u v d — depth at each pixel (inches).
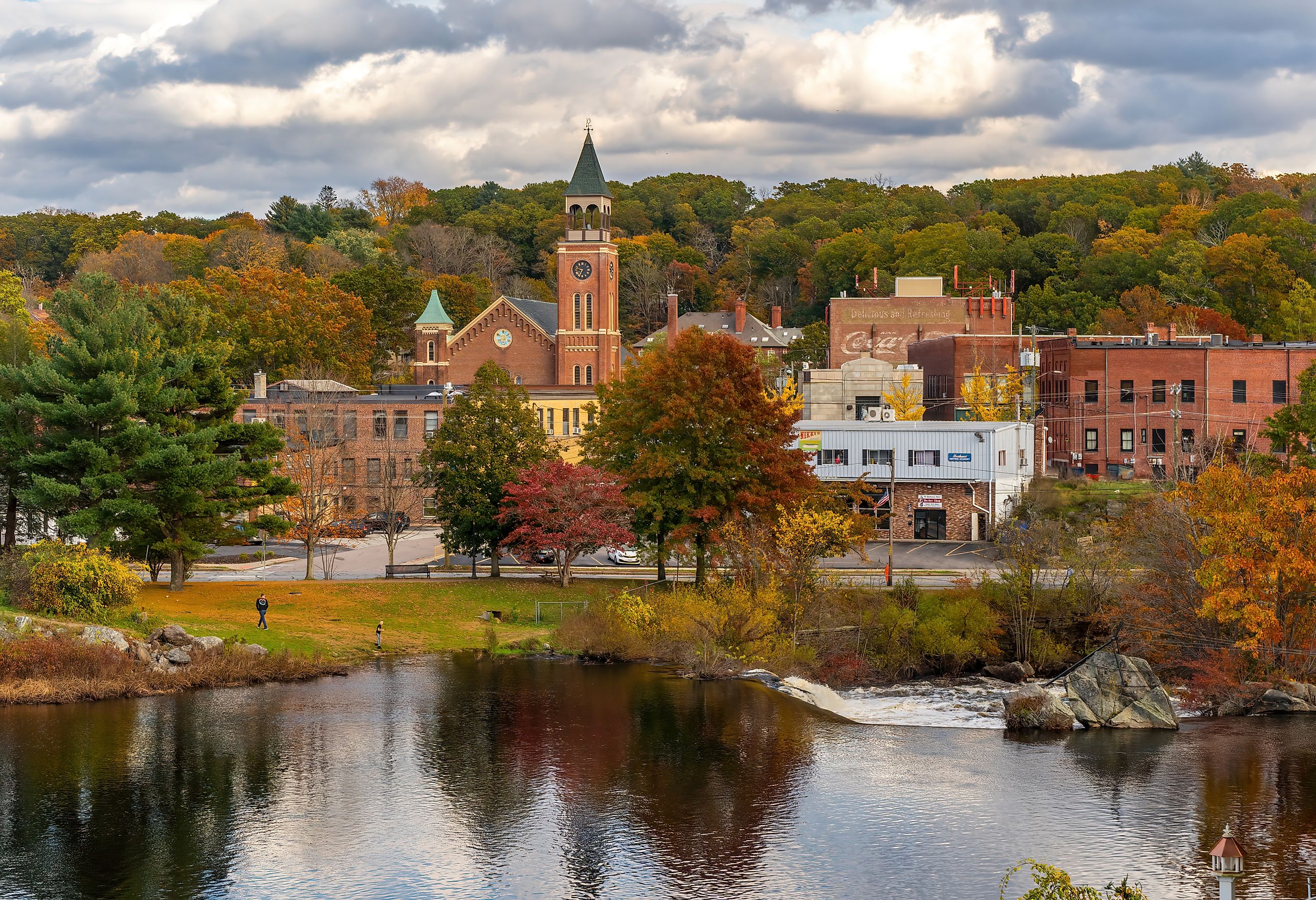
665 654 2544.3
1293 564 2235.5
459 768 1774.1
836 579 2674.7
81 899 1322.6
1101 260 7539.4
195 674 2219.5
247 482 3516.2
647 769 1785.2
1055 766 1841.8
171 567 2864.2
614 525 2935.5
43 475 2635.3
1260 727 2135.8
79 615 2304.4
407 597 2876.5
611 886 1365.7
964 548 3476.9
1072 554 2755.9
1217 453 3523.6
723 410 2839.6
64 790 1653.5
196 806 1601.9
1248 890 1357.0
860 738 1999.3
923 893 1347.2
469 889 1355.8
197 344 2888.8
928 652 2551.7
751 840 1504.7
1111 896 1314.0
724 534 2719.0
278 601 2768.2
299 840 1488.7
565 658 2551.7
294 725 1983.3
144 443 2623.0
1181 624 2458.2
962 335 5433.1
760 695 2249.0
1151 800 1672.0
